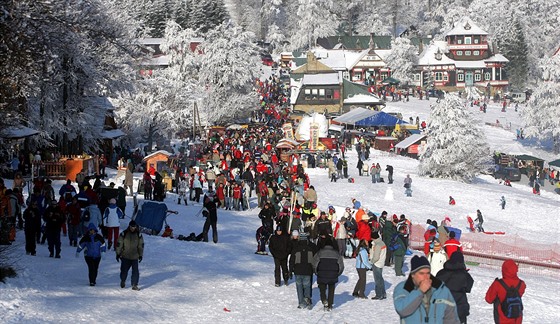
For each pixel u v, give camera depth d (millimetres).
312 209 30484
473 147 61094
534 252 27703
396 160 69750
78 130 50219
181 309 15945
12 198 23141
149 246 24984
